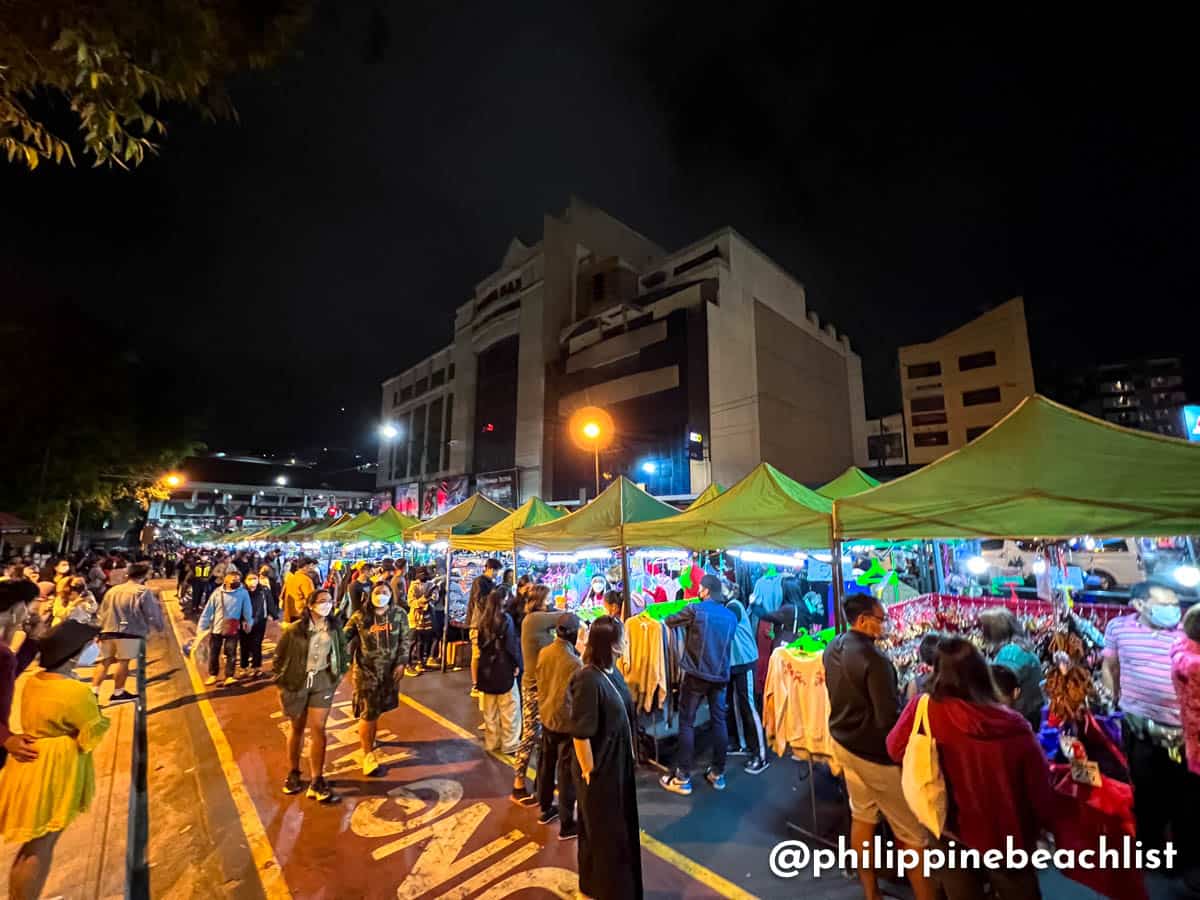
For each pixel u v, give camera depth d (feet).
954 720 8.20
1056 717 11.76
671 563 31.73
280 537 74.59
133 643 25.94
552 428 119.65
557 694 13.55
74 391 68.44
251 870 12.62
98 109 9.93
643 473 100.12
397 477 180.75
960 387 147.23
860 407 147.23
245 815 15.06
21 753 9.83
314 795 15.83
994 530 12.87
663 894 11.54
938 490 13.33
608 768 10.57
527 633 16.21
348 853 13.23
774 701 14.93
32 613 23.88
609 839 10.30
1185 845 11.34
